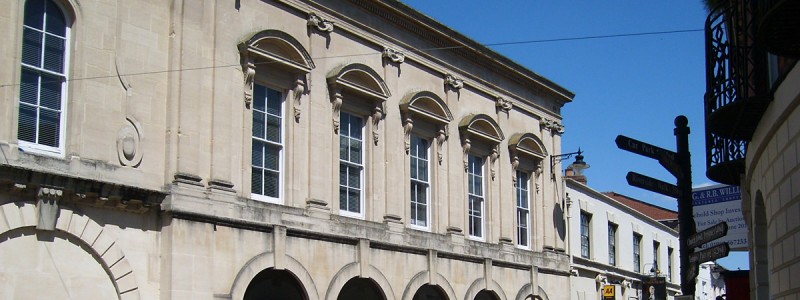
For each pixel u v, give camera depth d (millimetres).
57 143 17031
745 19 12867
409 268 24750
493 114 29625
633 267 41625
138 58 18422
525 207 31000
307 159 22094
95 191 17000
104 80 17688
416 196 26109
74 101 17094
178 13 19266
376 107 24359
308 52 22469
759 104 13422
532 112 31656
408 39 26062
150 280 18203
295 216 21344
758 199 15562
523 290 29500
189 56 19312
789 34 11016
